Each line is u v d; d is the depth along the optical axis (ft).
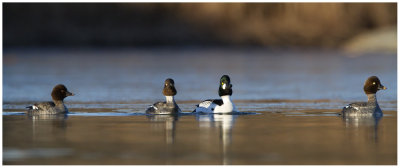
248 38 370.32
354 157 47.96
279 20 382.22
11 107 86.69
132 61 229.04
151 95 107.04
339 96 104.47
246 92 112.68
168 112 75.61
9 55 263.70
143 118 71.46
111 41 362.94
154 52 301.02
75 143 53.67
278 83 134.00
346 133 59.00
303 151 50.03
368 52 291.79
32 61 223.30
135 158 47.67
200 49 333.83
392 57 247.91
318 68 187.21
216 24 377.09
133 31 370.32
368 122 67.31
